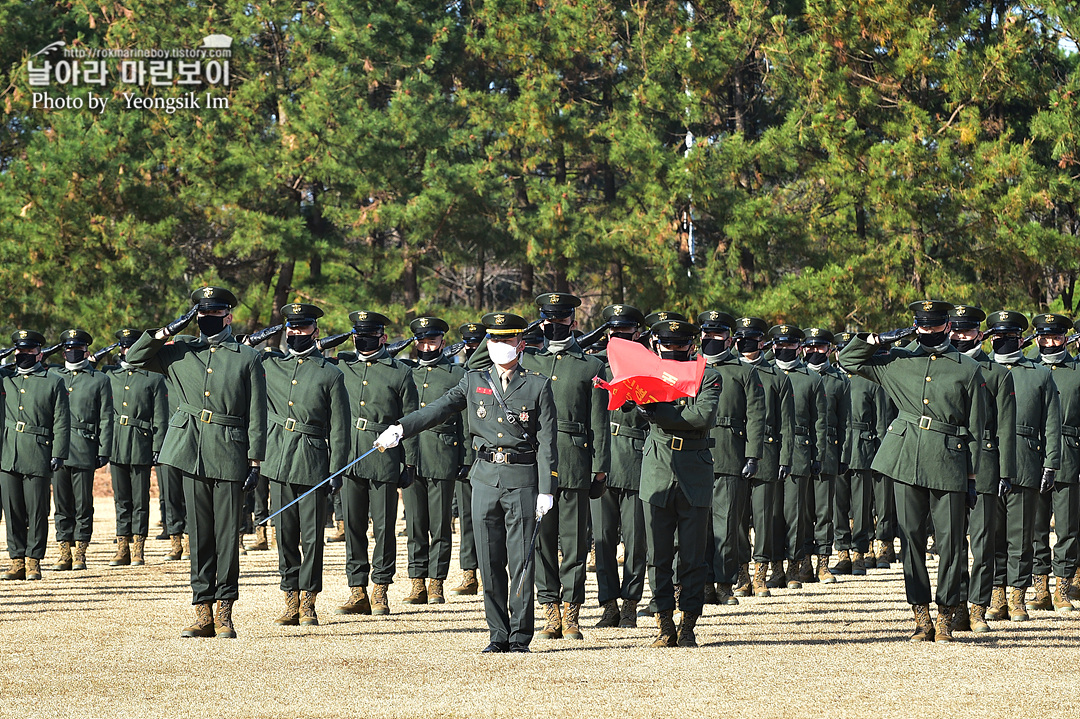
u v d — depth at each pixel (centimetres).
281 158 10538
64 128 10119
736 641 3275
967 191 8900
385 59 11556
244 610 3903
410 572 4147
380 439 3061
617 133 10331
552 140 10825
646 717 2353
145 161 10056
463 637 3359
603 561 3569
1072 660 2964
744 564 4319
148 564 5325
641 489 3200
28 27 11888
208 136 10438
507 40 10869
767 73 10431
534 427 3084
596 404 3388
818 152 10056
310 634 3419
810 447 4581
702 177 9806
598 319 11781
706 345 3991
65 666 2886
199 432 3294
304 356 3659
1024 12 9162
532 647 3180
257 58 11462
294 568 3603
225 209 10312
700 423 3119
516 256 11050
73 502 5100
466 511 4400
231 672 2809
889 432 3356
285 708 2441
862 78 9831
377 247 11275
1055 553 4056
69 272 9781
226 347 3328
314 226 11481
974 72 9062
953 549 3259
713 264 10325
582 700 2503
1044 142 9369
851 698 2523
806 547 4725
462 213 10675
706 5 10794
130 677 2753
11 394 4775
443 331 4450
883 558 5372
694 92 10244
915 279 9406
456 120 11819
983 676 2764
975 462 3281
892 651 3098
